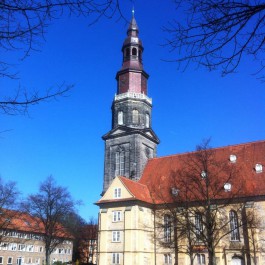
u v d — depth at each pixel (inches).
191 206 1685.5
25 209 2674.7
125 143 2817.4
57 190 2753.4
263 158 2327.8
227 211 2054.6
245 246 2006.6
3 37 290.5
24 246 3841.0
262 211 2034.9
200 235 1606.8
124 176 2731.3
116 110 2942.9
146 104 2957.7
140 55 3110.2
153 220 2404.0
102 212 2428.6
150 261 2297.0
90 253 4419.3
